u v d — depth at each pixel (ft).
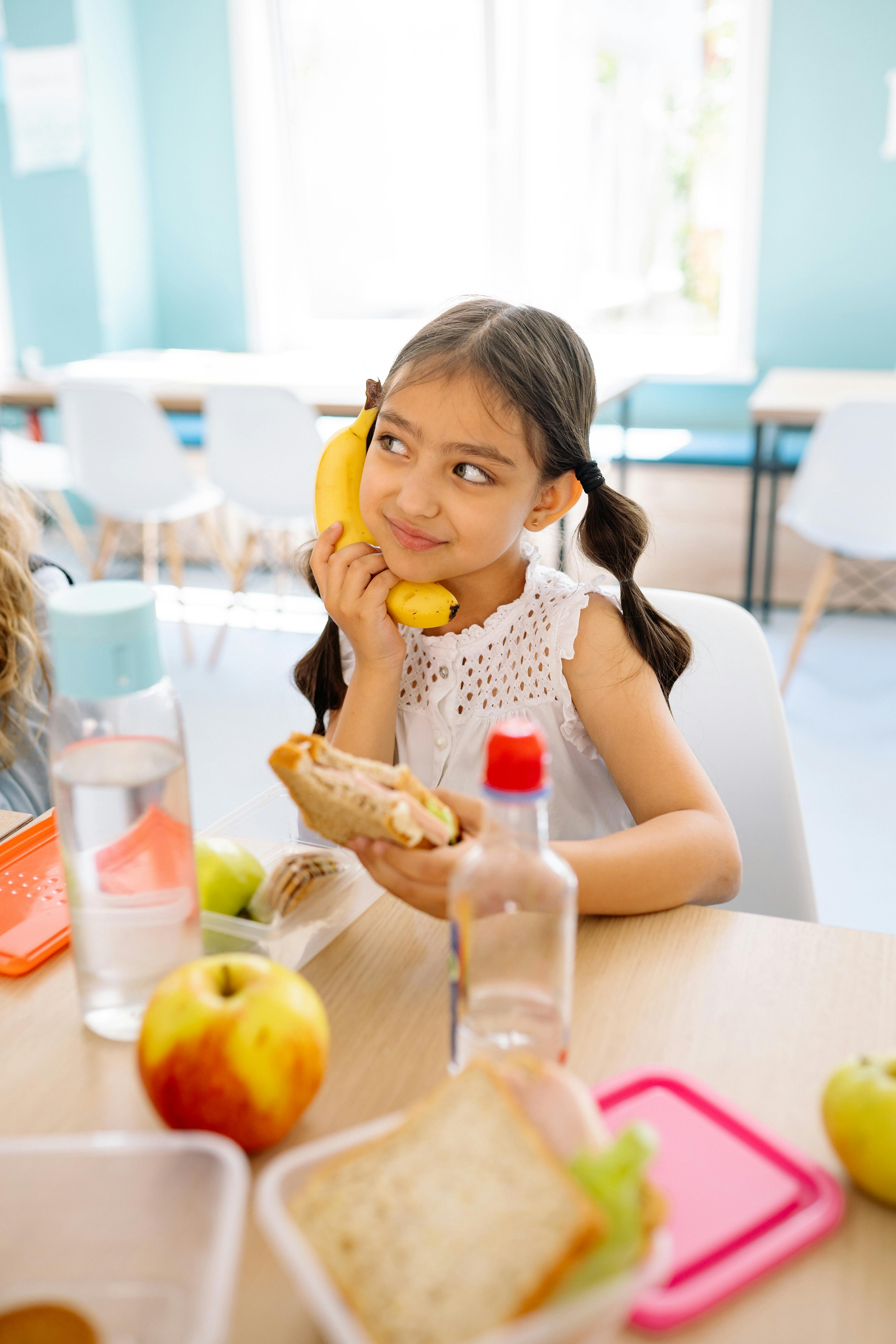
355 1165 1.53
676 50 13.46
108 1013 2.25
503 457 3.05
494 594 3.64
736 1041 2.23
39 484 12.68
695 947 2.55
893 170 12.65
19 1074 2.17
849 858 7.72
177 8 14.49
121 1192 1.61
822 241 13.10
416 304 15.58
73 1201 1.61
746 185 13.15
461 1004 2.05
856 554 9.84
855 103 12.55
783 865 3.90
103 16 14.16
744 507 12.47
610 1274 1.36
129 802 2.14
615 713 3.46
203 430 13.92
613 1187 1.40
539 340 3.17
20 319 15.25
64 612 1.99
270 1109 1.86
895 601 12.37
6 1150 1.61
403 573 3.28
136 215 15.23
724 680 3.96
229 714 9.95
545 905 1.97
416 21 14.23
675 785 3.30
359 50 14.60
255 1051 1.84
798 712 10.08
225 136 14.89
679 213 14.16
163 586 13.85
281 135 15.15
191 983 1.94
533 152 14.37
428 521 3.12
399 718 3.79
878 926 6.93
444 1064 2.17
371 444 3.34
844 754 9.27
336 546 3.44
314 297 16.05
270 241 15.48
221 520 14.23
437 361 3.05
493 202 14.52
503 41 13.84
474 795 3.70
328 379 12.14
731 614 3.99
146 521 12.03
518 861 1.93
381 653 3.43
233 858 2.51
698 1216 1.77
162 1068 1.87
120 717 2.11
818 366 13.57
